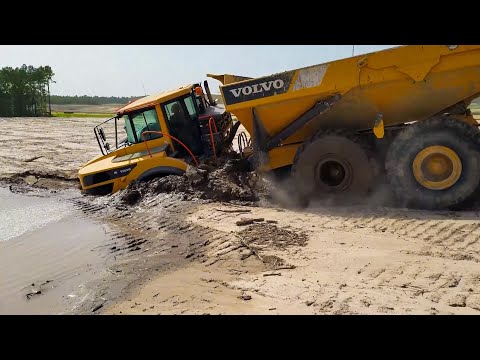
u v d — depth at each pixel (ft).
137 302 15.96
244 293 15.84
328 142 25.71
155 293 16.52
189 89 31.96
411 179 23.90
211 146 32.30
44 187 40.14
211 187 28.04
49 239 24.54
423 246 18.63
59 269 20.07
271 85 26.02
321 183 26.32
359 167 25.48
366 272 16.67
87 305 16.14
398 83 24.17
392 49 23.77
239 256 19.15
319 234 21.06
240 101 26.66
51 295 17.40
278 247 19.77
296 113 26.53
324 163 26.09
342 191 26.00
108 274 18.85
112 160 32.63
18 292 17.95
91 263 20.39
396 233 20.45
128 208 28.73
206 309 14.92
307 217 23.82
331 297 14.98
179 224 24.25
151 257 20.25
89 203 31.19
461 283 15.26
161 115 31.37
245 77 31.24
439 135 23.09
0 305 16.85
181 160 30.42
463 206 23.36
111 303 16.15
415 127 23.57
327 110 25.64
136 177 31.17
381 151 26.00
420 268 16.62
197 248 20.66
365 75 24.36
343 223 22.40
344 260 17.85
